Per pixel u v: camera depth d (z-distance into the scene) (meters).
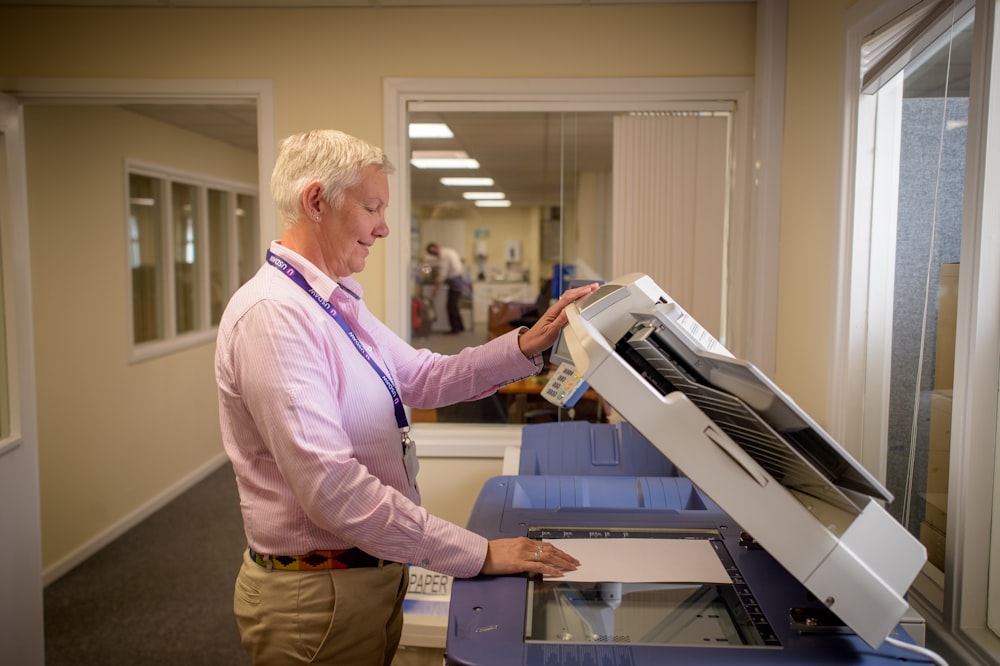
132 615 3.10
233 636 2.91
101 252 4.02
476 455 2.80
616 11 2.62
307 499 1.18
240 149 5.81
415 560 1.20
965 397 1.38
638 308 1.24
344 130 2.69
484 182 2.81
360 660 1.34
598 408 2.82
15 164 2.57
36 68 2.66
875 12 1.70
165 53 2.67
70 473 3.70
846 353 1.90
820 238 2.10
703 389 1.08
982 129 1.31
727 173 2.72
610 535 1.39
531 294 2.85
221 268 5.72
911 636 1.17
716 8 2.60
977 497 1.39
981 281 1.34
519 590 1.17
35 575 2.59
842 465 1.04
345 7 2.65
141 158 4.38
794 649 1.02
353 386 1.31
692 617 1.11
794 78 2.35
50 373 3.58
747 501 1.01
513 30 2.64
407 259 2.76
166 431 4.72
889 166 1.85
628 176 2.75
